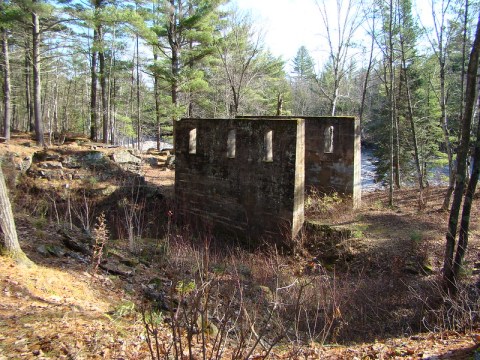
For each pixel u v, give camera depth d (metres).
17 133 26.80
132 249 8.52
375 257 9.04
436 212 11.35
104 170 15.55
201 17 19.84
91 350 3.60
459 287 6.60
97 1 20.19
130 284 6.32
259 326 5.00
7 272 5.10
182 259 7.86
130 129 27.86
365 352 4.64
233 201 12.00
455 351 4.15
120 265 7.10
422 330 6.09
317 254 9.92
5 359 3.27
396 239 9.55
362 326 6.16
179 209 13.89
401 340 5.25
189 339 2.80
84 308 4.69
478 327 5.30
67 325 4.07
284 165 10.53
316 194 12.90
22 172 13.94
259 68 23.48
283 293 6.71
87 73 31.36
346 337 5.72
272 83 30.09
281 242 10.70
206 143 12.74
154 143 39.94
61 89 40.50
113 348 3.69
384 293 7.40
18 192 12.90
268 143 10.99
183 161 13.68
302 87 42.41
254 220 11.42
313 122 12.88
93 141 25.73
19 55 27.83
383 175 21.72
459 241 6.77
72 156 15.38
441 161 20.59
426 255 8.72
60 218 10.82
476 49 6.36
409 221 10.72
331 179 12.66
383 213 11.54
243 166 11.59
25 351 3.42
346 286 7.57
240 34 21.55
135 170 17.30
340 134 12.36
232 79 21.97
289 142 10.38
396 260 8.67
